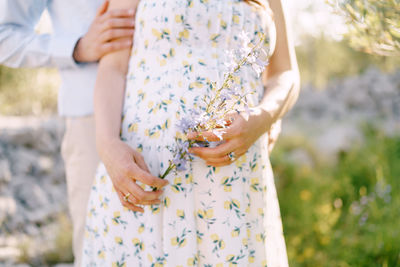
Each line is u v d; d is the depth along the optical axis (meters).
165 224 1.27
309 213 3.69
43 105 6.33
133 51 1.45
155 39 1.37
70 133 1.98
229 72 1.18
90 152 1.96
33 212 4.25
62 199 4.52
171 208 1.27
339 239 3.19
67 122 1.99
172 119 1.29
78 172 2.00
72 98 1.93
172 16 1.33
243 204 1.32
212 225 1.28
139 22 1.41
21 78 6.49
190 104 1.30
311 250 3.13
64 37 1.83
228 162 1.25
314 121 6.23
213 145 1.29
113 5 1.58
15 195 4.45
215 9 1.35
